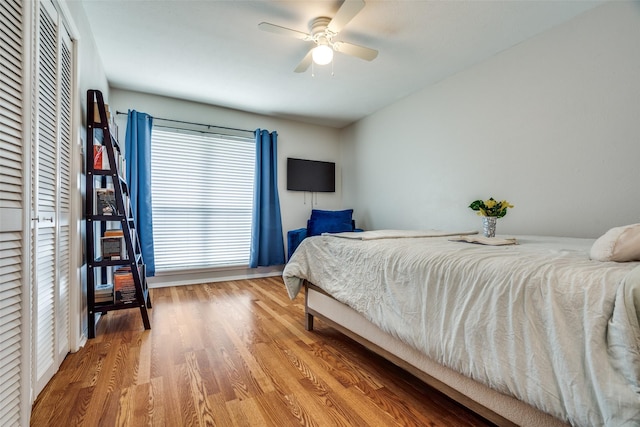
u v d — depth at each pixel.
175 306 2.69
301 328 2.20
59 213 1.54
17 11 1.05
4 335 0.93
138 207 3.14
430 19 2.05
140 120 3.15
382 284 1.43
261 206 3.86
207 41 2.31
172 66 2.70
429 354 1.14
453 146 2.84
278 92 3.26
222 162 3.72
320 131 4.45
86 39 2.03
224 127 3.71
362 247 1.65
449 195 2.88
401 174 3.46
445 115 2.92
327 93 3.30
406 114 3.38
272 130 4.06
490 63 2.52
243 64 2.66
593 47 1.92
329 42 2.08
